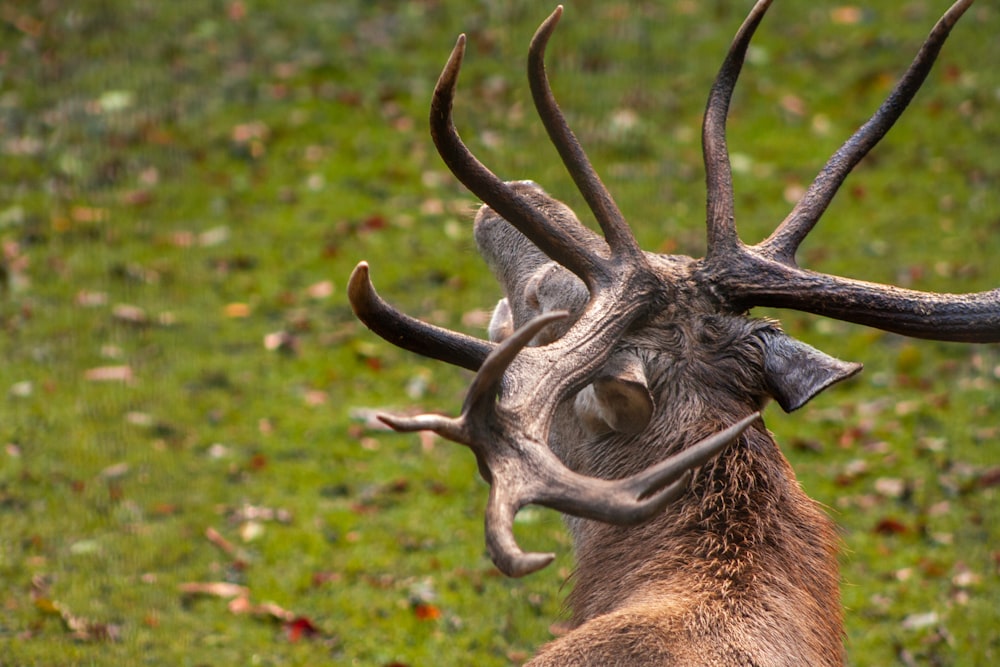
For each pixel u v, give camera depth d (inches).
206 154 1029.2
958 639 576.1
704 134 392.5
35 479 673.6
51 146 1027.3
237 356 800.9
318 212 964.0
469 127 1048.2
